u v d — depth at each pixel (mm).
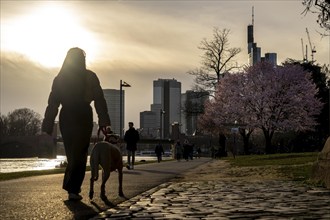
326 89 73312
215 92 67938
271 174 18328
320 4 17922
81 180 9453
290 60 75812
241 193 11117
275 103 62281
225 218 7070
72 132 9406
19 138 152750
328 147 12789
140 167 27969
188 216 7309
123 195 10406
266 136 63156
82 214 7387
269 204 8875
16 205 8484
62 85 9594
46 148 150000
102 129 10070
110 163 9664
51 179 16234
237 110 63500
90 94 9695
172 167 28000
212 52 66750
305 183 13742
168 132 199625
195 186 13266
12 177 17859
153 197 10242
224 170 23172
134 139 24750
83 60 9789
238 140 88062
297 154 38500
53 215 7250
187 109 72250
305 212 7707
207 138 119562
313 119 64500
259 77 64000
